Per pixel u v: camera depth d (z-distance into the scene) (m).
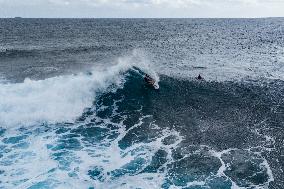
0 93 16.52
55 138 13.62
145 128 14.98
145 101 18.41
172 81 22.36
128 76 21.48
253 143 13.54
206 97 19.23
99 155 12.24
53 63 30.44
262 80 24.05
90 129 14.75
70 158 11.90
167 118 16.17
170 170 11.33
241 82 23.08
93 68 27.77
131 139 13.80
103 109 17.14
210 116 16.39
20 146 12.71
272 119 16.12
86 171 11.03
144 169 11.33
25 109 15.25
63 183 10.22
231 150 12.90
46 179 10.42
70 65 29.39
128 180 10.58
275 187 10.50
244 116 16.44
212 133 14.44
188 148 13.01
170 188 10.18
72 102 16.98
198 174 11.13
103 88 19.14
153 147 13.04
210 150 12.88
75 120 15.74
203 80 23.16
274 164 11.91
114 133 14.39
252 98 19.27
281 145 13.38
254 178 10.98
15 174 10.65
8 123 14.45
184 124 15.42
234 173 11.25
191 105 17.91
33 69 27.00
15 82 21.70
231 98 19.16
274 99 19.22
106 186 10.17
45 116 15.33
